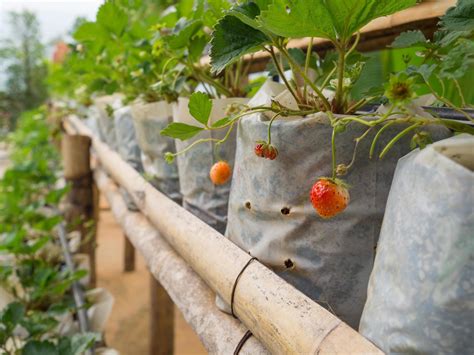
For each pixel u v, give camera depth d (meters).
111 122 2.56
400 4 0.60
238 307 0.80
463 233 0.48
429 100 0.84
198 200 1.20
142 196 1.57
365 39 1.22
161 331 2.30
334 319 0.61
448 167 0.50
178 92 1.27
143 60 1.65
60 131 4.82
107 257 4.36
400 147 0.72
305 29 0.64
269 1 0.78
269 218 0.80
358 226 0.74
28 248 2.10
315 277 0.77
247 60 1.62
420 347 0.51
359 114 0.76
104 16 1.59
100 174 2.99
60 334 1.80
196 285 1.08
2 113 10.22
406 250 0.53
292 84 0.92
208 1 1.04
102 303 2.02
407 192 0.56
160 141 1.49
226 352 0.83
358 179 0.73
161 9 2.44
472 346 0.49
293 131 0.73
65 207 3.18
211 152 1.13
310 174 0.74
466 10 0.64
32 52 10.30
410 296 0.52
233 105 0.94
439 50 0.82
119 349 2.85
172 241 1.20
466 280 0.48
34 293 1.85
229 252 0.87
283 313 0.67
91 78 1.92
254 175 0.81
